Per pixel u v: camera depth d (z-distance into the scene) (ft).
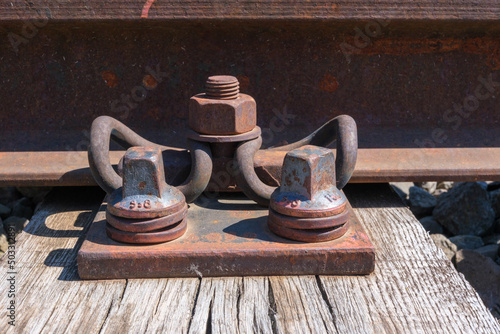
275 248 6.67
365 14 8.68
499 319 8.71
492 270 9.48
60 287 6.53
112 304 6.23
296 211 6.68
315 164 6.66
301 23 8.85
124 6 8.56
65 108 9.73
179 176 8.27
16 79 9.61
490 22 8.86
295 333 5.75
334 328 5.83
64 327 5.84
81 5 8.55
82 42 9.46
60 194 9.18
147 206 6.62
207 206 7.96
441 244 10.66
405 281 6.66
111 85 9.68
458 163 9.04
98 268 6.61
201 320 5.95
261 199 7.72
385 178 8.82
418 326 5.86
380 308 6.15
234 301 6.26
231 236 6.98
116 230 6.77
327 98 9.85
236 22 8.77
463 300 6.30
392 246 7.50
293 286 6.54
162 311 6.11
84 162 8.99
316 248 6.66
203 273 6.68
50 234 7.82
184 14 8.58
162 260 6.61
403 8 8.68
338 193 6.91
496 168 8.89
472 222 11.78
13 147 9.41
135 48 9.53
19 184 8.64
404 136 9.70
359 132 9.77
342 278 6.71
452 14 8.73
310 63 9.70
